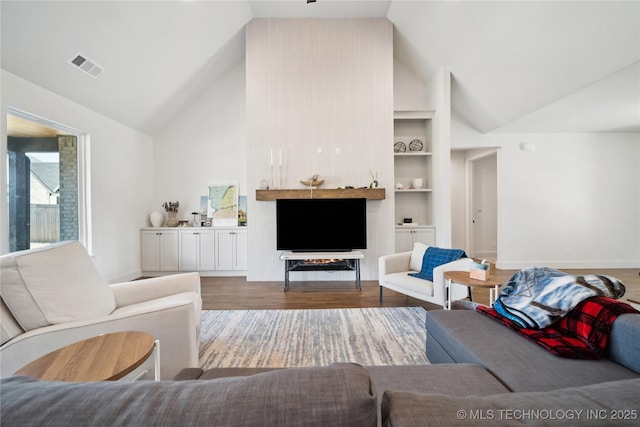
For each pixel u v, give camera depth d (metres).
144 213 4.82
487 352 1.31
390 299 3.52
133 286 2.07
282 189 4.30
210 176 5.10
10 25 2.40
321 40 4.40
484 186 6.56
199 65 4.29
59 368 1.02
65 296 1.49
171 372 1.58
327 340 2.39
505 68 3.42
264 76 4.38
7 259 1.36
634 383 0.60
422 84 5.03
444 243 4.32
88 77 3.24
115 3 2.81
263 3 4.07
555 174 5.11
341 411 0.46
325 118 4.40
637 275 4.56
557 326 1.44
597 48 2.56
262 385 0.49
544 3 2.52
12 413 0.45
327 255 4.03
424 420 0.48
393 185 4.42
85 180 3.65
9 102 2.64
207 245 4.74
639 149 5.07
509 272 4.87
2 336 1.31
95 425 0.43
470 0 3.03
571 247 5.12
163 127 5.07
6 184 2.59
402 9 3.98
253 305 3.32
